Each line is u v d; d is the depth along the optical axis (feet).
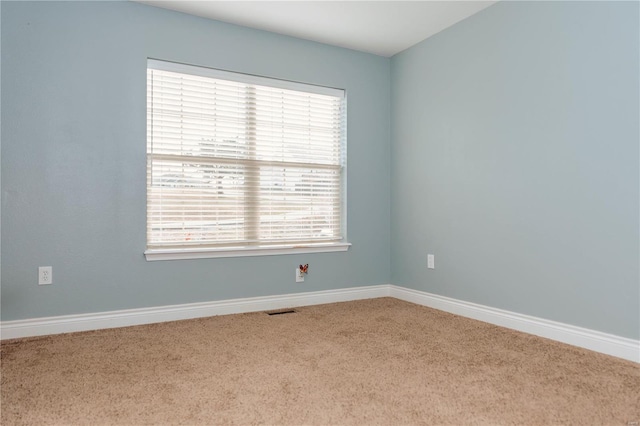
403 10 9.63
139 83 9.25
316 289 11.39
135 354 7.27
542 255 8.31
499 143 9.20
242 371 6.46
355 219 11.96
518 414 5.08
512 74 8.90
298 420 4.93
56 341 7.98
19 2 8.21
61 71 8.54
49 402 5.40
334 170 11.91
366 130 12.14
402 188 12.01
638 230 6.83
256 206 10.72
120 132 9.07
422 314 10.18
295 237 11.27
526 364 6.77
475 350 7.48
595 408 5.24
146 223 9.34
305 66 11.20
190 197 9.94
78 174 8.68
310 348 7.57
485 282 9.52
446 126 10.57
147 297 9.32
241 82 10.44
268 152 10.89
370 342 7.95
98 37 8.86
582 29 7.61
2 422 4.88
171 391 5.74
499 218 9.20
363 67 12.09
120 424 4.85
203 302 9.91
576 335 7.70
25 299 8.28
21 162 8.23
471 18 9.89
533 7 8.48
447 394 5.64
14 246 8.20
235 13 9.75
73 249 8.65
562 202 7.95
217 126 10.23
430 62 11.05
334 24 10.35
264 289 10.66
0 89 8.07
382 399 5.49
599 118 7.36
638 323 6.84
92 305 8.81
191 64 9.78
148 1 9.18
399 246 12.12
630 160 6.93
